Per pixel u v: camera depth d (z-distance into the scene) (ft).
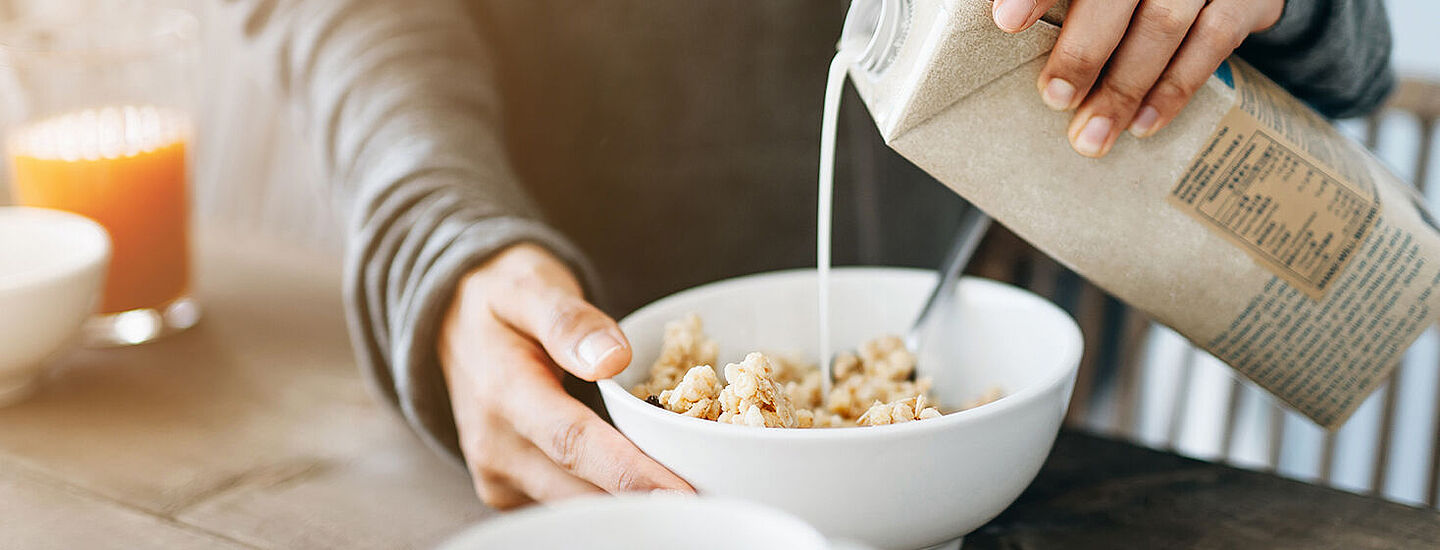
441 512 2.06
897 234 3.17
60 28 2.89
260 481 2.16
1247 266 1.85
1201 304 1.88
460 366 2.07
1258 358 1.92
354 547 1.99
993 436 1.72
